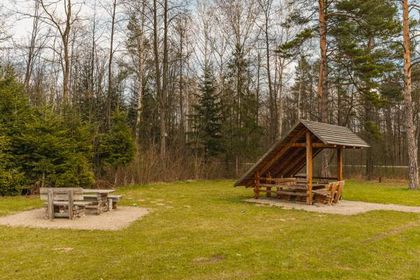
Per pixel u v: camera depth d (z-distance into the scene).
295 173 19.39
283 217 12.44
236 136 33.09
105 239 9.06
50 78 37.31
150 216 12.53
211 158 32.84
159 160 27.28
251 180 17.84
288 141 16.12
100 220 11.69
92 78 36.91
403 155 47.41
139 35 29.33
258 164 16.73
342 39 25.20
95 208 12.87
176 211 13.70
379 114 43.00
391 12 25.44
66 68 24.56
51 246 8.38
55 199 11.74
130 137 22.77
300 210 14.03
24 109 19.39
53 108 20.16
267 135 39.59
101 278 6.30
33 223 11.07
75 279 6.27
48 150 18.72
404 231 10.23
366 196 18.77
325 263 7.20
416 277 6.56
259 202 16.25
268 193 18.19
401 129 48.28
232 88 35.41
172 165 28.12
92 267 6.86
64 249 8.12
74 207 11.96
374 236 9.59
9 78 19.47
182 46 37.81
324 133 15.34
